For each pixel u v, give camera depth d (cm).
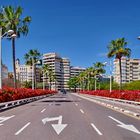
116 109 3053
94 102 4781
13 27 5088
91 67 14812
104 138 1203
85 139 1176
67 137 1225
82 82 19562
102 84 16538
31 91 5803
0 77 3569
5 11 5116
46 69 15112
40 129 1473
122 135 1288
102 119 1992
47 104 4000
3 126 1598
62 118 2038
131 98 4444
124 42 6856
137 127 1567
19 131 1404
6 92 3538
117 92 5759
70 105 3750
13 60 4875
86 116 2205
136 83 11412
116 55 6850
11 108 3111
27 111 2683
